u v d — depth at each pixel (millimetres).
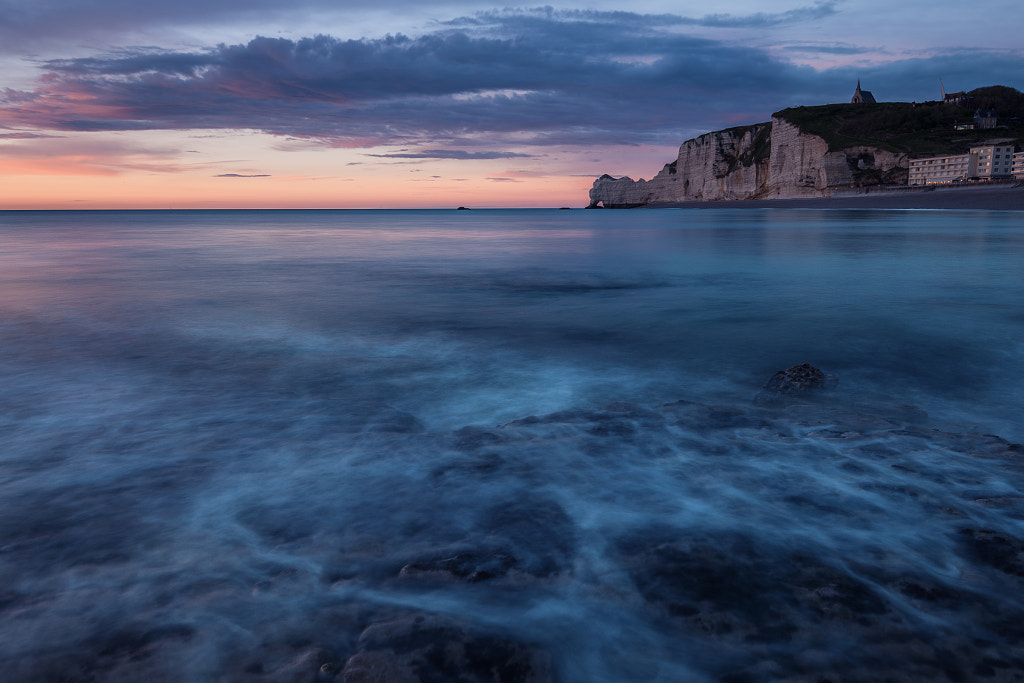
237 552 2238
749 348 8133
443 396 6012
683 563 2121
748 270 17203
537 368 7133
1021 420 5266
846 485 2918
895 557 2182
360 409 5012
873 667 1615
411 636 1704
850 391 6211
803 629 1764
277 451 3572
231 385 6102
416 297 12781
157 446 3746
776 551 2219
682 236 35688
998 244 24375
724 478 3029
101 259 22453
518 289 14016
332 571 2100
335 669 1582
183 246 30562
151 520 2543
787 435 3965
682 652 1681
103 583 2012
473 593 1951
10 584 2002
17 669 1579
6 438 3980
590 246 28688
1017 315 10023
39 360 7148
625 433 3979
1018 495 2789
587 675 1600
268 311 10977
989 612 1854
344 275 16984
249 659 1625
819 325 9523
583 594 1940
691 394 6121
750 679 1576
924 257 19625
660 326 9625
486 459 3348
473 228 57562
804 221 52500
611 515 2549
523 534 2365
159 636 1720
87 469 3246
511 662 1614
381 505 2682
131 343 8203
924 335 8719
